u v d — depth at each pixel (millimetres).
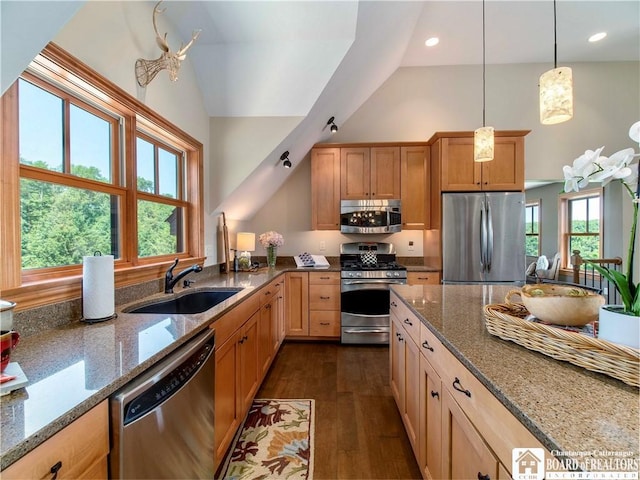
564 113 1471
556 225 5812
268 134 2637
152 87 1876
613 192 4738
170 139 2193
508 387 716
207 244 2701
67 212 1368
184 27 2217
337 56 2492
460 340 1054
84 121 1467
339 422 1958
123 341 1063
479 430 836
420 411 1420
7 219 1027
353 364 2863
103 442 760
